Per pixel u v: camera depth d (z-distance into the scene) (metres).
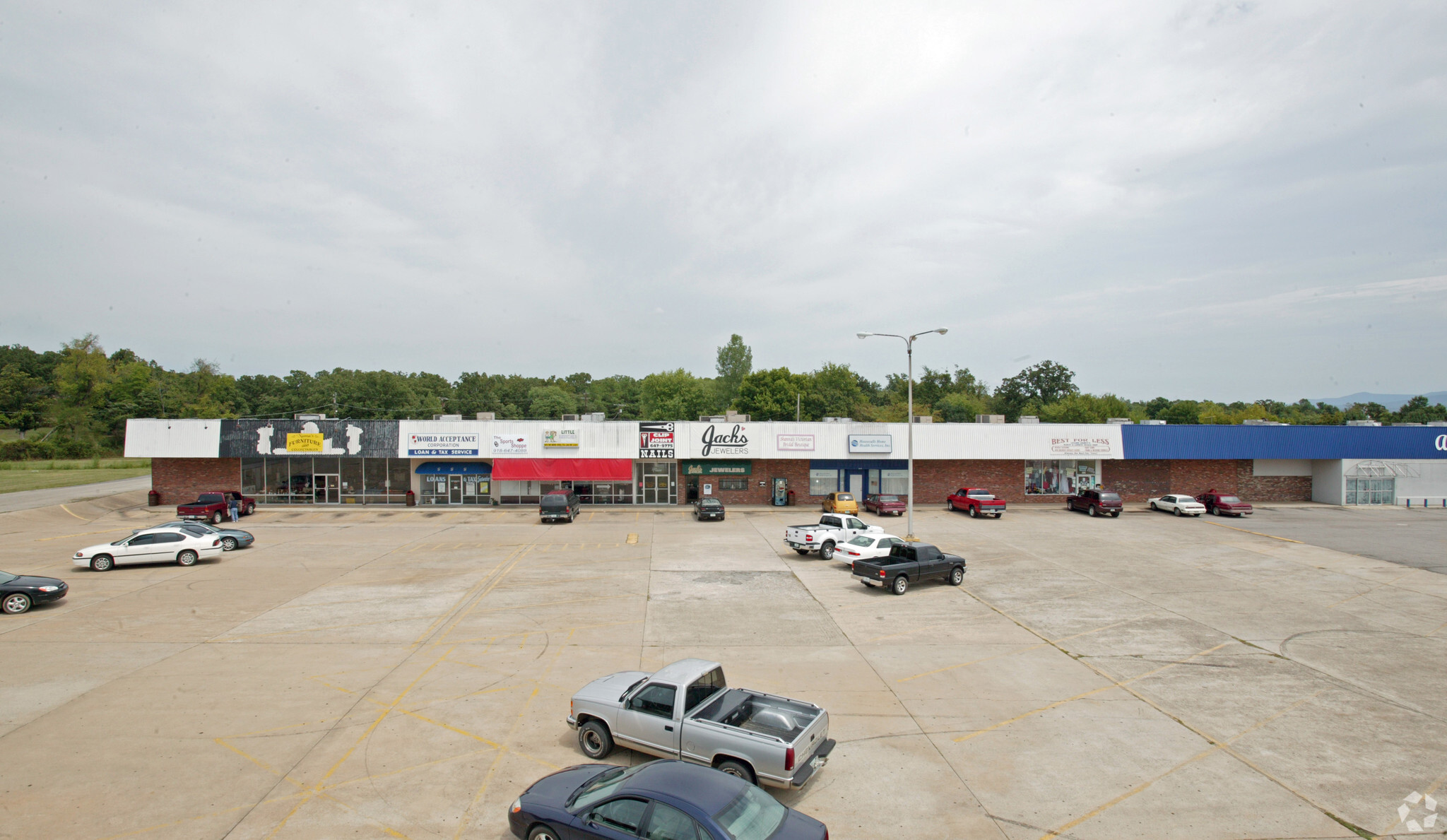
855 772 11.10
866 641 18.05
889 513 43.53
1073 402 97.94
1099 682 15.32
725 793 7.97
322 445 45.94
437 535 35.09
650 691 11.22
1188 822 9.72
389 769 11.00
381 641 17.67
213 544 27.75
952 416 111.38
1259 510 46.59
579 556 29.47
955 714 13.48
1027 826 9.59
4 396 109.56
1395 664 16.61
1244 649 17.72
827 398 107.00
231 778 10.67
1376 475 49.78
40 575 25.00
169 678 14.90
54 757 11.25
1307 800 10.37
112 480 64.19
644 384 120.88
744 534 35.88
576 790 8.62
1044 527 38.53
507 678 15.13
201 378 119.75
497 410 132.62
